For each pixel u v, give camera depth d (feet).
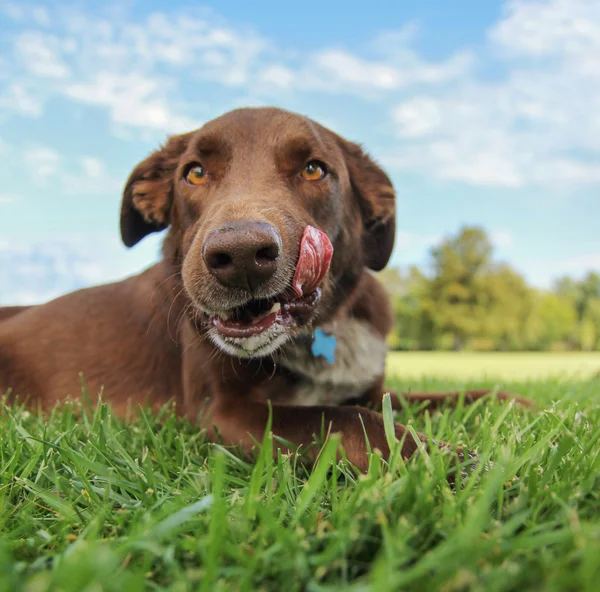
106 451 0.99
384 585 0.44
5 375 1.77
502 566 0.52
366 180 1.58
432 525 0.62
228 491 0.83
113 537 0.68
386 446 0.99
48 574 0.53
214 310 1.12
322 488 0.78
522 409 1.40
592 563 0.45
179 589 0.49
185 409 1.54
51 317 1.84
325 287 1.32
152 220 1.58
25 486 0.85
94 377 1.70
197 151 1.36
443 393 1.65
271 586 0.54
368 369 1.53
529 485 0.71
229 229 1.04
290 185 1.31
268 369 1.35
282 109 1.42
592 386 2.00
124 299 1.77
